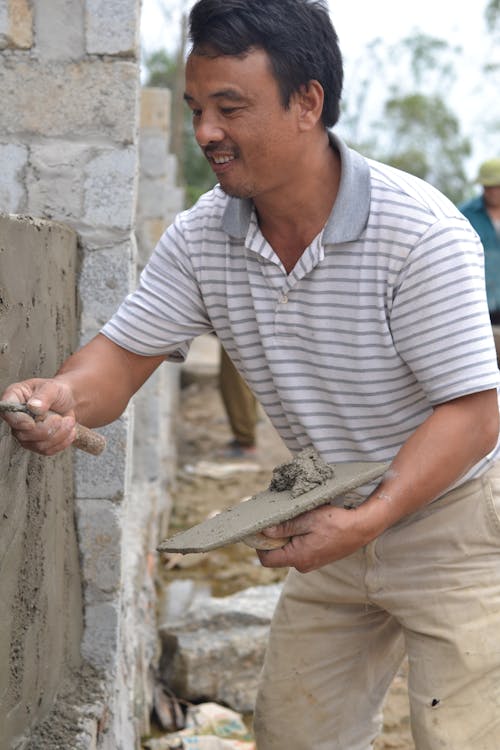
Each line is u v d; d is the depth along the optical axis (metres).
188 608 4.66
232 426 7.70
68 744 2.48
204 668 3.91
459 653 2.28
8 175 2.88
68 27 2.82
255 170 2.04
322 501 1.97
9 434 2.02
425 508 2.30
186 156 22.66
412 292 2.09
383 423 2.27
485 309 2.11
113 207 2.89
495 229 5.66
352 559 2.46
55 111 2.86
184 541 2.02
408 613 2.36
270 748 2.73
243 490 6.90
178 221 2.39
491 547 2.28
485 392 2.10
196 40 1.96
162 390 5.93
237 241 2.27
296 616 2.62
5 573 2.10
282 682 2.67
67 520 2.80
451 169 31.81
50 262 2.47
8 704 2.21
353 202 2.09
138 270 6.41
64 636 2.75
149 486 5.27
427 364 2.11
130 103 2.85
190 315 2.42
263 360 2.36
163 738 3.58
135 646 3.55
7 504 2.07
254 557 5.57
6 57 2.83
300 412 2.31
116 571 2.99
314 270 2.16
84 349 2.39
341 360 2.22
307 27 1.97
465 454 2.09
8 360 2.07
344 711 2.67
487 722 2.28
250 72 1.94
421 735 2.33
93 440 2.06
